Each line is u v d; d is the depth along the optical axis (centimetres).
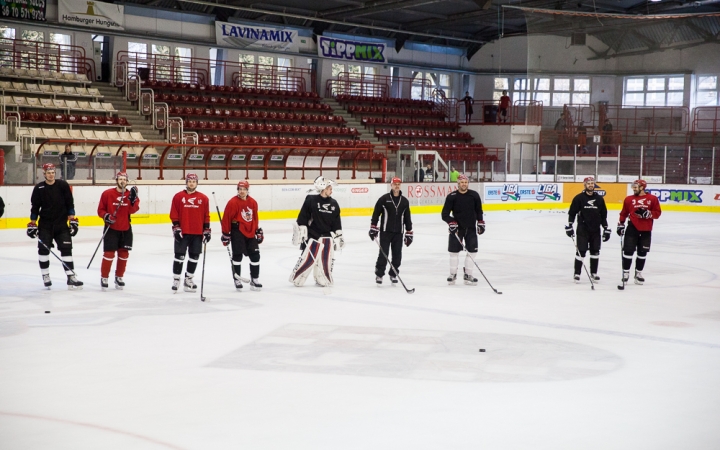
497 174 3284
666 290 1163
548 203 3388
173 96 3272
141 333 803
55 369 648
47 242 1092
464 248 1210
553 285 1207
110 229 1097
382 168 2998
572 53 3569
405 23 4197
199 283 1185
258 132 3391
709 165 3316
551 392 591
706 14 3472
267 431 492
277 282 1209
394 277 1195
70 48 3159
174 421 511
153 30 3369
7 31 3011
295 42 3803
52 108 2859
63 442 469
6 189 2038
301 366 667
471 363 683
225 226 1096
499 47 4431
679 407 555
